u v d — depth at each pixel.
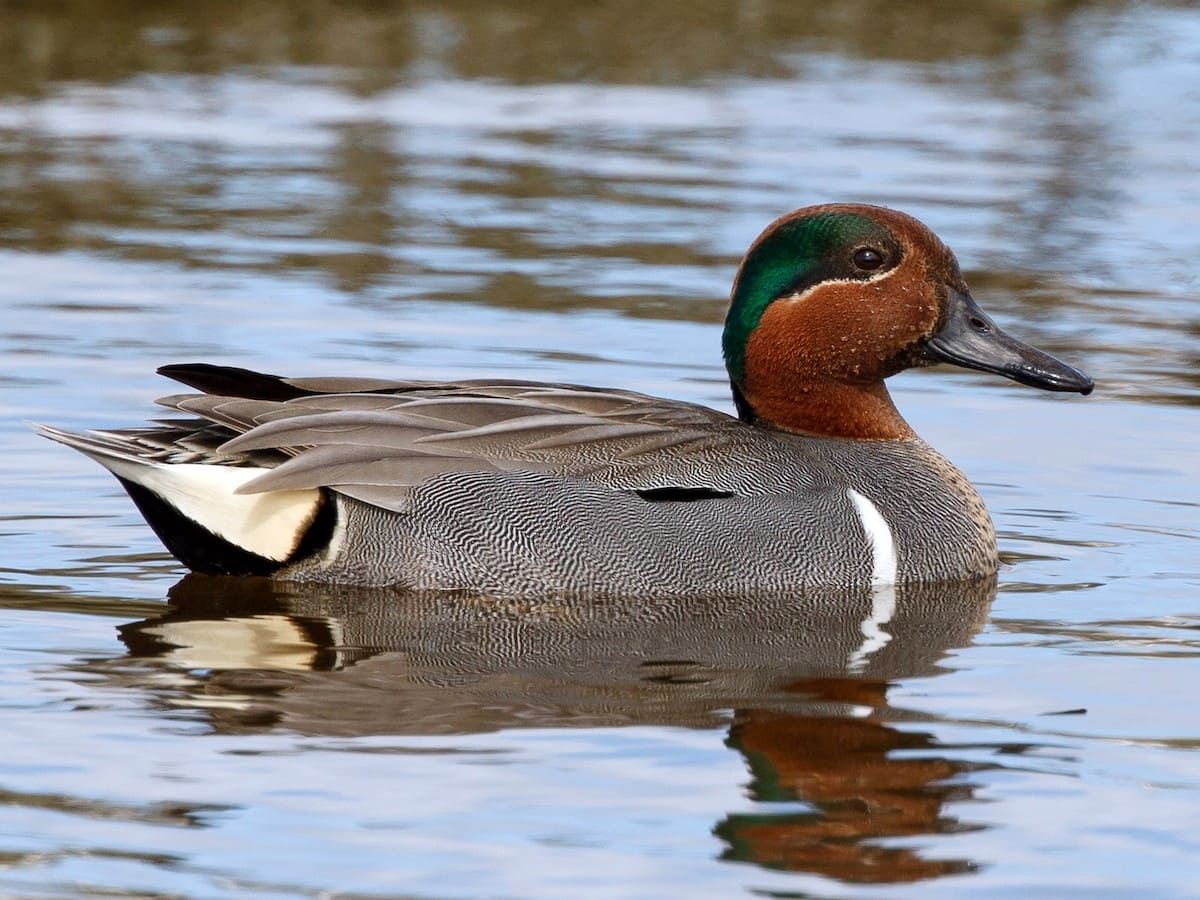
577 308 19.27
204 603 11.68
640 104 29.12
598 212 23.08
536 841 8.18
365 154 25.81
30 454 14.79
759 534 12.36
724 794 8.69
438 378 16.72
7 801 8.47
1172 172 25.81
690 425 12.72
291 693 9.97
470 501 12.12
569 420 12.44
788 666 10.67
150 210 22.77
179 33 31.86
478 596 12.12
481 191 24.00
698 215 22.97
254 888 7.73
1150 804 8.67
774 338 13.42
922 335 13.44
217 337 17.98
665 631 11.46
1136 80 31.14
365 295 19.58
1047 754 9.24
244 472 12.08
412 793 8.63
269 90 29.14
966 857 8.12
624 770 8.94
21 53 30.25
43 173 24.25
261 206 23.12
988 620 11.73
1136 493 14.63
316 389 12.67
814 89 30.22
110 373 16.80
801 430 13.51
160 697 9.83
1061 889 7.87
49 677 10.10
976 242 22.03
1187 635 11.35
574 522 12.16
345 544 12.18
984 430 16.23
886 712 9.81
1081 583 12.59
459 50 31.69
